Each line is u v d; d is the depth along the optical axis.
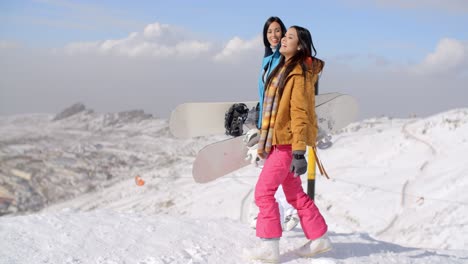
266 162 2.43
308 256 2.57
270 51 3.05
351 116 3.28
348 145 32.28
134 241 2.74
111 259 2.43
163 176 56.31
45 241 2.64
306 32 2.38
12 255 2.40
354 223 16.58
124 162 89.00
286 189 2.56
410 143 28.16
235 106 3.19
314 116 2.43
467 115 31.42
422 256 2.94
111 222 3.12
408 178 21.33
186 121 3.36
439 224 14.24
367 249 2.91
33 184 74.12
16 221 3.01
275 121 2.36
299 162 2.25
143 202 38.41
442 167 21.70
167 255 2.52
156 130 174.12
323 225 2.54
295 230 3.35
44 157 108.75
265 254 2.43
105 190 61.09
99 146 127.00
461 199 15.98
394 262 2.65
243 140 2.93
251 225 3.22
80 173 80.44
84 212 3.46
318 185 22.77
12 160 103.12
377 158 27.36
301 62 2.34
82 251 2.52
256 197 2.46
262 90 2.82
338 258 2.61
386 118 49.03
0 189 69.94
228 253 2.62
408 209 16.70
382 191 19.86
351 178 23.39
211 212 26.77
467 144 24.80
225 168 3.10
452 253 3.52
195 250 2.62
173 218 3.41
